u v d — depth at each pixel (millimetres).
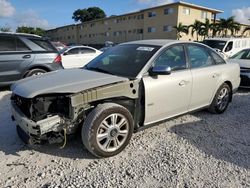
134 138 4219
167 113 4301
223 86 5406
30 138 3289
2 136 4172
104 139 3521
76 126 3461
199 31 37250
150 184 3031
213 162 3551
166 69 3855
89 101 3430
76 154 3646
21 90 3471
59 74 4004
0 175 3129
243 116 5520
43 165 3367
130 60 4223
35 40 7250
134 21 44875
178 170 3326
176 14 37156
